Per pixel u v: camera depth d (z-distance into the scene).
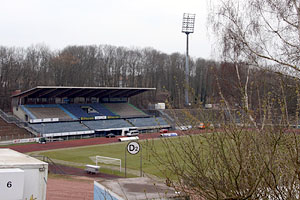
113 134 58.25
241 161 5.09
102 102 74.06
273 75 8.92
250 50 11.41
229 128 5.47
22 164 10.14
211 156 5.66
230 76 12.23
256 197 5.31
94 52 99.50
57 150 41.25
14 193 9.52
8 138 49.84
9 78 84.19
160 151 33.59
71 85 92.56
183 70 94.00
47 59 93.06
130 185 10.05
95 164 31.06
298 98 5.77
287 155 5.32
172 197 8.52
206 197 5.54
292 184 4.92
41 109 61.69
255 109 6.45
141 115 72.00
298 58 10.42
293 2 10.90
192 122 6.14
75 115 63.41
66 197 19.27
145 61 102.00
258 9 12.30
